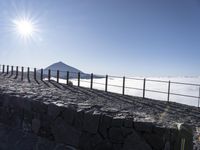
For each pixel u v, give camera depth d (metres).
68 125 6.89
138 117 7.02
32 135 7.88
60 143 7.01
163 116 10.23
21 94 9.92
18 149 7.88
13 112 8.83
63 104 7.82
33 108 8.06
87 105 8.51
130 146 5.64
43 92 12.96
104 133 6.09
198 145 6.86
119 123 5.86
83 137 6.50
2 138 8.60
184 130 5.48
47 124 7.48
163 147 5.30
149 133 5.46
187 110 12.70
